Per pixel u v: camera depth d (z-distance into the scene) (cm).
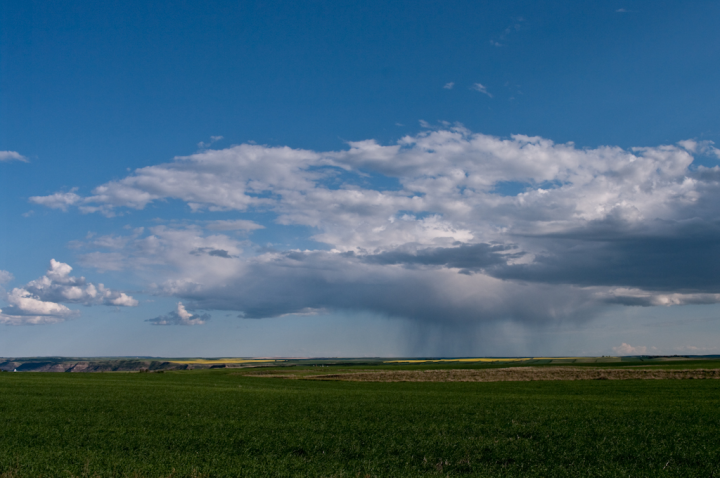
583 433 2441
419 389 5966
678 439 2275
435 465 1805
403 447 2067
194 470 1589
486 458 1923
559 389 5878
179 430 2472
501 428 2597
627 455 1956
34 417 2906
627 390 5569
